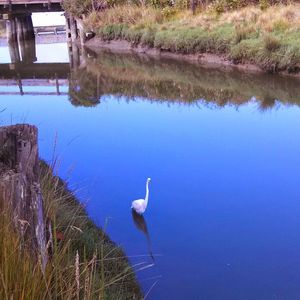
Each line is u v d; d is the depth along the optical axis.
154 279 5.23
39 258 2.63
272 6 19.34
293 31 15.99
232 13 19.62
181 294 4.98
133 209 6.69
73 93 15.97
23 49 30.03
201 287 5.09
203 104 13.17
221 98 13.76
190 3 22.20
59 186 6.26
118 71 19.36
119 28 23.61
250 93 14.07
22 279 2.46
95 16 25.42
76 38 27.62
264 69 15.27
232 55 16.52
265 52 15.24
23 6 28.72
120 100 14.39
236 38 16.94
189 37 18.78
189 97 14.20
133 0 25.80
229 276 5.26
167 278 5.25
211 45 17.89
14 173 2.83
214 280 5.20
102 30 24.41
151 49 21.09
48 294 2.55
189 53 18.86
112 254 5.30
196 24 19.84
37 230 2.92
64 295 2.80
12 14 31.00
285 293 4.95
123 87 16.44
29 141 3.06
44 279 2.60
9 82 19.23
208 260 5.55
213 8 21.00
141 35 21.81
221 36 17.64
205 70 17.47
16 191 2.74
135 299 4.67
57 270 2.83
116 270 5.00
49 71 21.36
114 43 23.80
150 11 23.36
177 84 16.22
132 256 5.60
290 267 5.36
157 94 14.92
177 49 19.27
